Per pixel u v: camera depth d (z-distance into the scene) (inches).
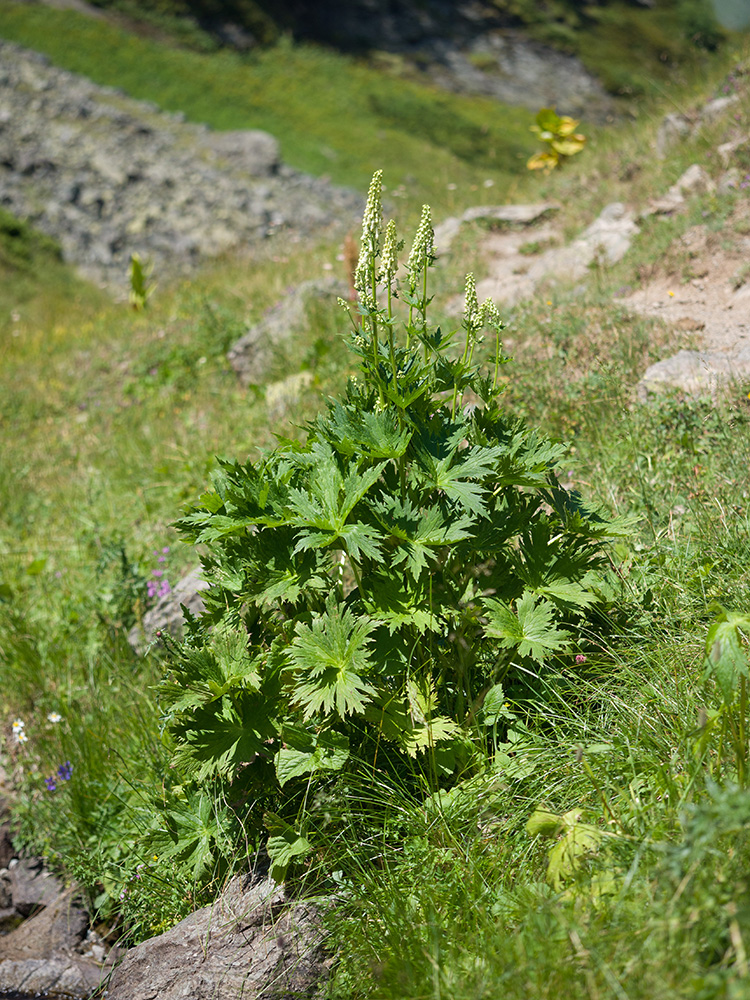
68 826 157.9
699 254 266.7
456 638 113.7
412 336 115.7
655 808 92.3
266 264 463.2
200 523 112.2
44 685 194.1
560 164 446.9
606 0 1958.7
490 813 107.1
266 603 116.3
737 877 78.1
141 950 113.1
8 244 862.5
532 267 322.0
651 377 200.1
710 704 101.6
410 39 1772.9
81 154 1038.4
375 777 113.0
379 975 91.4
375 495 113.4
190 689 110.0
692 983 70.4
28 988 136.0
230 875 116.6
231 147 1159.0
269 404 277.7
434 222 415.8
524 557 122.3
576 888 87.1
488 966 84.2
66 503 272.5
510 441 117.8
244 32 1585.9
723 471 162.9
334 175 1238.9
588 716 112.0
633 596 128.6
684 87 419.2
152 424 309.6
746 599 119.5
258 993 100.5
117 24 1469.0
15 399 374.0
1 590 218.1
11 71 1179.3
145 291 499.5
